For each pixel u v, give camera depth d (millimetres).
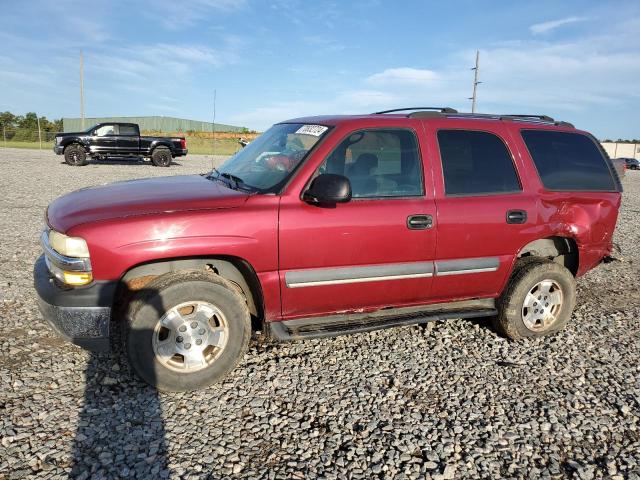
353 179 3818
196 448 2879
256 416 3225
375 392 3576
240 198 3537
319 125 4043
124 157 22578
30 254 6801
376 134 3949
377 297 3969
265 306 3633
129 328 3275
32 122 54156
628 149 66438
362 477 2715
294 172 3664
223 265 3613
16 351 3949
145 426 3061
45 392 3393
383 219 3783
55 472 2633
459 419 3291
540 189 4445
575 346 4508
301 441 2992
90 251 3152
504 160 4383
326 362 4004
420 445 3006
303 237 3570
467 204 4094
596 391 3734
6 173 16844
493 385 3758
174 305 3334
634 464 2914
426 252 3982
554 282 4566
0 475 2588
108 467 2688
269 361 3965
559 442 3102
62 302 3184
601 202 4680
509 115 4738
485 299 4473
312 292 3713
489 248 4211
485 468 2834
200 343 3467
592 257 4715
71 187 13906
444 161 4133
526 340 4582
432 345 4402
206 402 3355
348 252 3717
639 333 4867
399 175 3975
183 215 3326
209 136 51375
